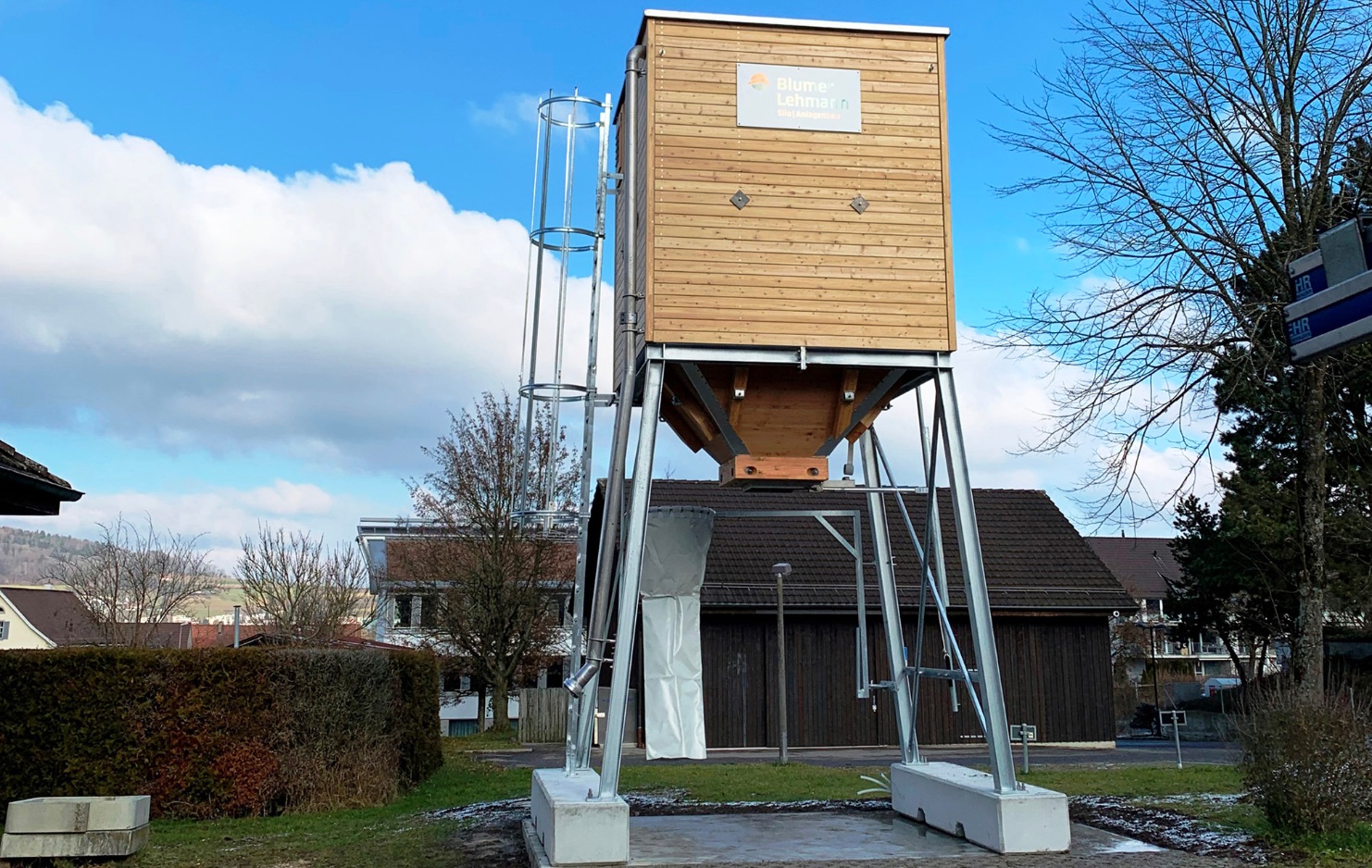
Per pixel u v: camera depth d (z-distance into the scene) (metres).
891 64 12.10
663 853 10.38
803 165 11.71
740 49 11.85
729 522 30.81
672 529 14.52
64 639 62.91
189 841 12.19
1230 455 32.53
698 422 12.74
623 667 10.40
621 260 12.45
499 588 34.34
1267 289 16.72
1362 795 10.44
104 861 10.37
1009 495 33.94
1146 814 12.41
